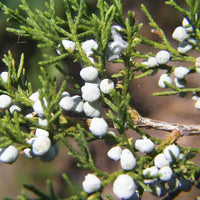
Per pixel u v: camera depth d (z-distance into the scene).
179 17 0.59
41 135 0.19
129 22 0.20
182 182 0.20
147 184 0.20
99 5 0.20
